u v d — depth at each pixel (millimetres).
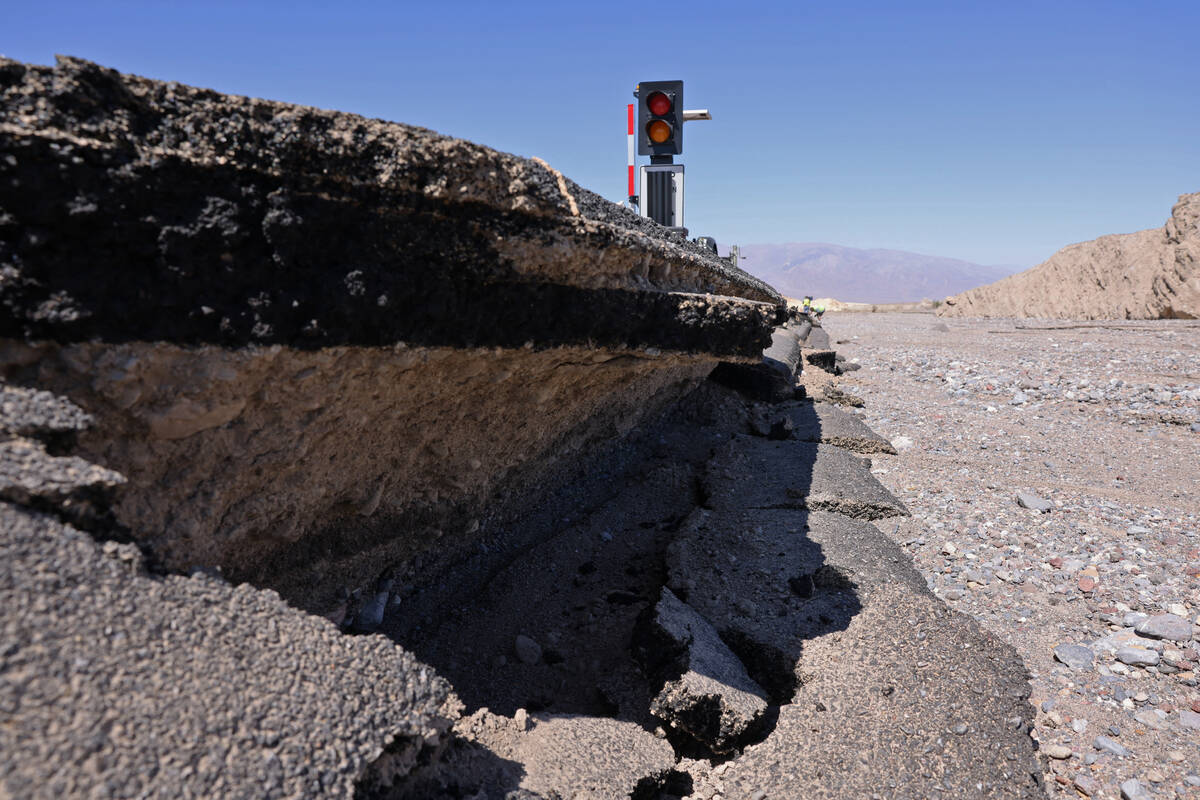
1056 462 7012
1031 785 2781
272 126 1964
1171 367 11812
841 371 11508
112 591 1698
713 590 3854
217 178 1924
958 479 6285
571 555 4453
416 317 2354
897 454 6895
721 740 2930
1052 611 4254
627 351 3145
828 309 32094
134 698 1570
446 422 3201
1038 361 12570
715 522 4664
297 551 2945
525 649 3547
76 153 1727
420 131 2176
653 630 3309
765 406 7438
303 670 1885
